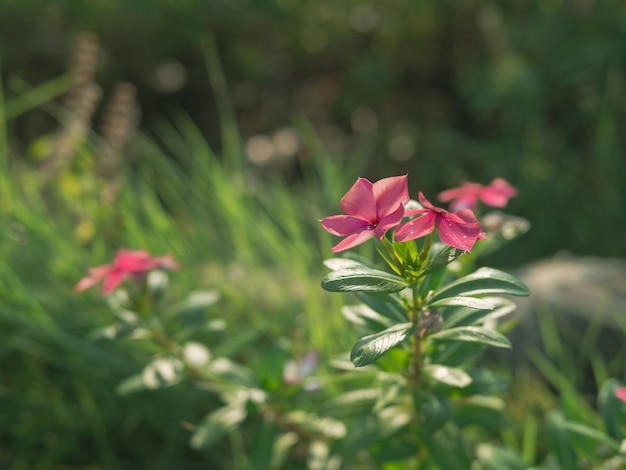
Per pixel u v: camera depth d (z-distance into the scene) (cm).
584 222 168
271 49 243
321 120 246
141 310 77
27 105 181
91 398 96
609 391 72
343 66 243
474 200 71
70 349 96
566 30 186
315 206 115
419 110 228
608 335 108
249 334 84
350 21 235
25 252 104
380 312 63
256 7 225
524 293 58
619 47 175
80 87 119
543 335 107
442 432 72
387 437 71
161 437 98
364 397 74
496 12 193
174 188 127
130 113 118
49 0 216
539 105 177
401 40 231
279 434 83
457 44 227
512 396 100
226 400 85
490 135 202
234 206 108
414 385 68
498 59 184
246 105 249
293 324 102
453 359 69
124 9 215
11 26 219
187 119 246
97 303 100
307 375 80
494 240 70
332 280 55
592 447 72
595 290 114
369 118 237
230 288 102
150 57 233
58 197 115
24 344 97
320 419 79
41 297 98
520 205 171
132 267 75
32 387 99
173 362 79
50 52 221
